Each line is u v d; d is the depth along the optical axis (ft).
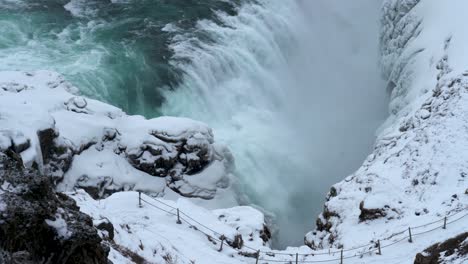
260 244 77.20
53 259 30.45
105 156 99.86
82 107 102.63
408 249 63.05
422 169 83.30
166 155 102.73
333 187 95.55
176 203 74.59
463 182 78.43
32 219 29.45
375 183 85.05
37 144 78.74
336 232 81.51
